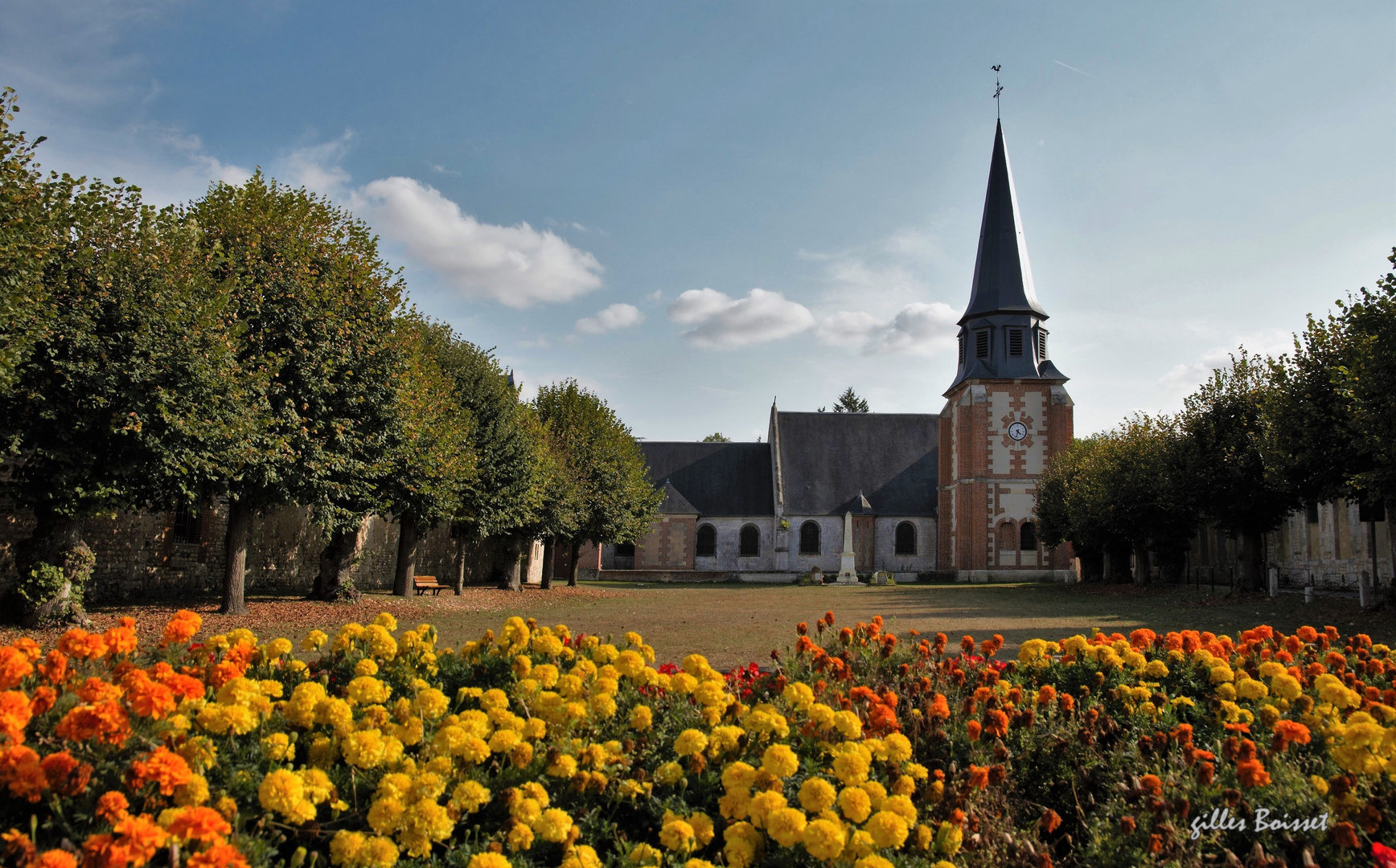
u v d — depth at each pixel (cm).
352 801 412
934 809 450
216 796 375
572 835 376
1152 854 403
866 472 5538
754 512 5444
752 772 409
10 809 353
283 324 1747
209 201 1783
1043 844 457
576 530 3506
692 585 4562
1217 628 1777
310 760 438
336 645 596
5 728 353
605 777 435
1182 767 505
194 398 1437
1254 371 2567
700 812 405
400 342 1975
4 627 1393
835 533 5372
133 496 1538
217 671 474
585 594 3228
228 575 1802
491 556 4053
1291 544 3369
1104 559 4062
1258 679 718
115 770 369
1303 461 2031
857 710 570
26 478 1369
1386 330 1692
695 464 5669
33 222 1176
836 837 354
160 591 2092
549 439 3303
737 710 538
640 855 371
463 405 2589
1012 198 4847
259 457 1589
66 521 1452
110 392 1327
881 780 477
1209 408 2606
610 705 498
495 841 375
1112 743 572
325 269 1859
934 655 764
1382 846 368
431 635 627
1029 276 4825
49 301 1300
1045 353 4803
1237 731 558
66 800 350
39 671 460
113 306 1369
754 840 382
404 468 2047
